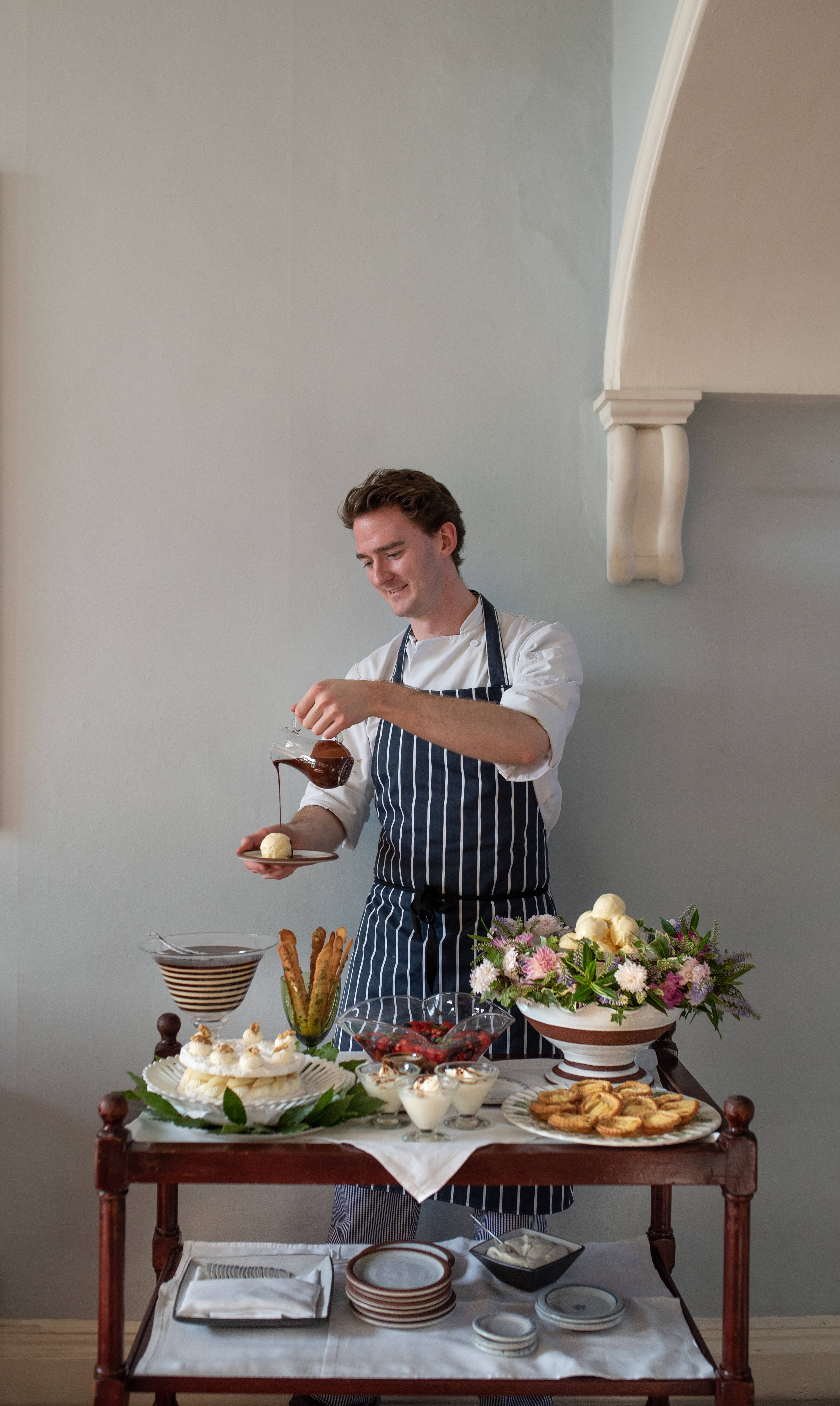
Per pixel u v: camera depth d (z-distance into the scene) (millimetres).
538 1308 1505
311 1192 2170
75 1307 2158
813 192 2025
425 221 2281
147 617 2227
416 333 2273
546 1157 1329
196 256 2254
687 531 2291
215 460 2242
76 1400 2125
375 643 2250
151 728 2221
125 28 2258
